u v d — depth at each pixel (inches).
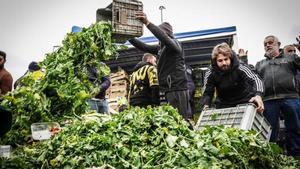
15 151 150.1
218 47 184.9
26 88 172.9
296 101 222.8
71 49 189.0
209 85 196.7
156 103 228.4
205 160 115.7
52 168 128.8
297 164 147.2
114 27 194.1
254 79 180.1
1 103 170.4
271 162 133.0
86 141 130.0
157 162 119.4
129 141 130.0
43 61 192.4
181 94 204.4
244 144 130.6
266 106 227.5
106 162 121.4
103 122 144.6
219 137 127.5
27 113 168.7
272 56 233.9
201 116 167.2
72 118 168.9
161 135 130.5
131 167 117.8
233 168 117.9
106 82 219.9
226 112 160.9
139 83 232.1
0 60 240.4
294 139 219.3
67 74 179.5
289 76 224.8
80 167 122.7
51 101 174.4
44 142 145.6
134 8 200.8
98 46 189.5
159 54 211.5
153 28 195.9
